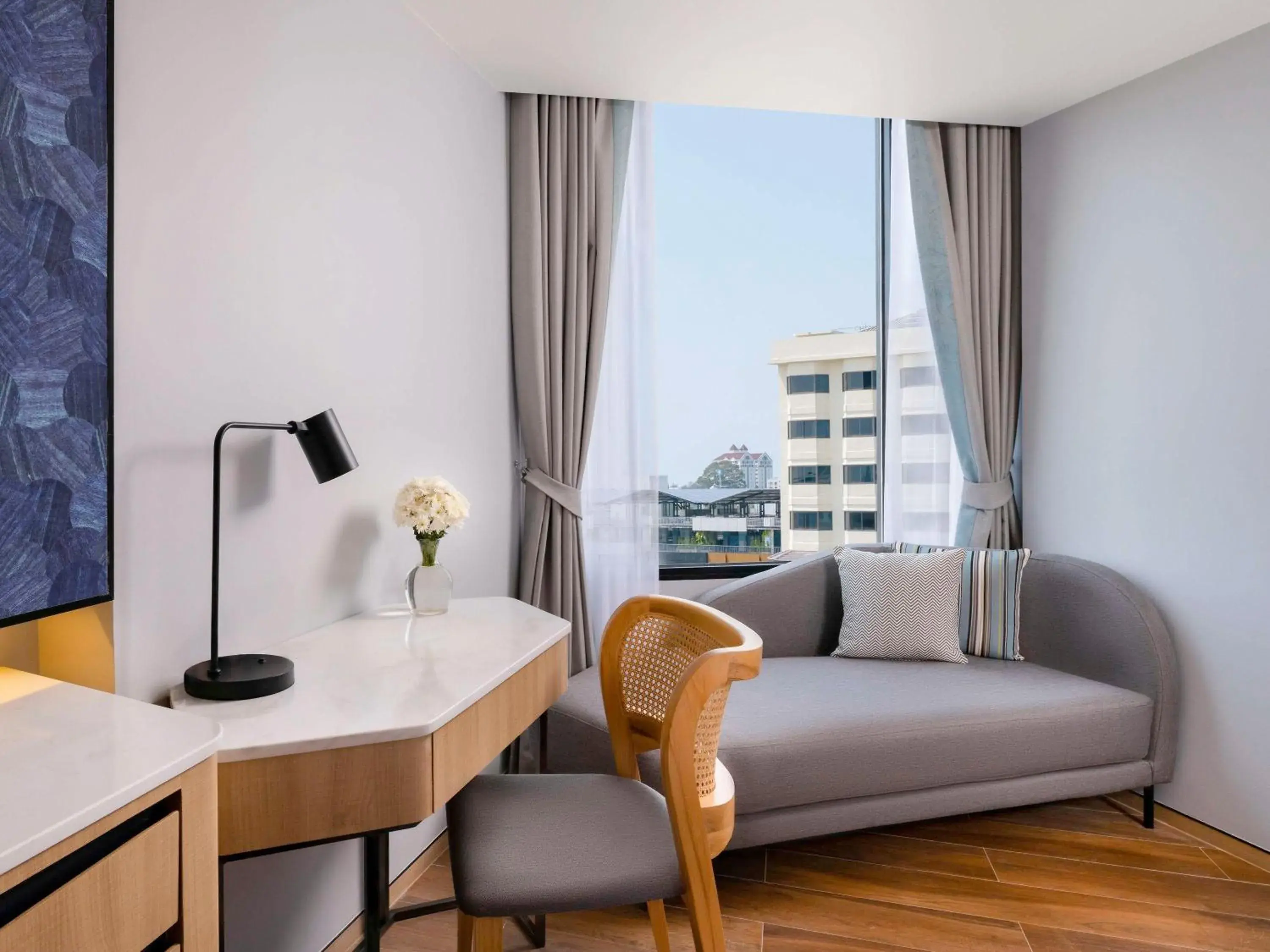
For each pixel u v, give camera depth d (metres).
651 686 1.83
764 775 2.22
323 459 1.66
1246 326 2.48
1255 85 2.45
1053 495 3.21
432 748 1.36
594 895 1.38
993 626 2.99
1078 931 2.11
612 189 3.01
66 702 1.19
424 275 2.36
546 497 2.95
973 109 3.06
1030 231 3.29
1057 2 2.29
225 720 1.34
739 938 2.07
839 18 2.35
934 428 3.37
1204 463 2.61
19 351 1.21
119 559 1.42
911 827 2.69
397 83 2.22
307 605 1.92
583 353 2.96
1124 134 2.86
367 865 1.63
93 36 1.30
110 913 0.92
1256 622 2.47
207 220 1.59
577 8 2.28
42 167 1.23
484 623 2.04
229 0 1.63
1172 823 2.70
